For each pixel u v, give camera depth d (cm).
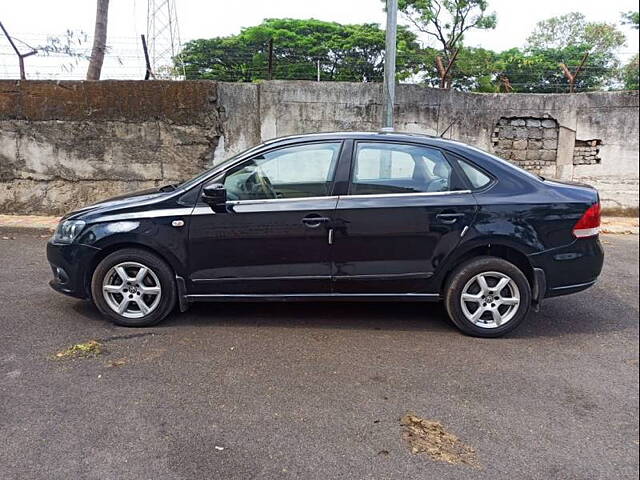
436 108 928
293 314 460
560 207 402
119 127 852
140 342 394
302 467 252
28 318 437
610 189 978
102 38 1027
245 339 403
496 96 942
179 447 266
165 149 861
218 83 854
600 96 946
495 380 343
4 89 834
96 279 415
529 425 292
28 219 841
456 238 400
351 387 330
